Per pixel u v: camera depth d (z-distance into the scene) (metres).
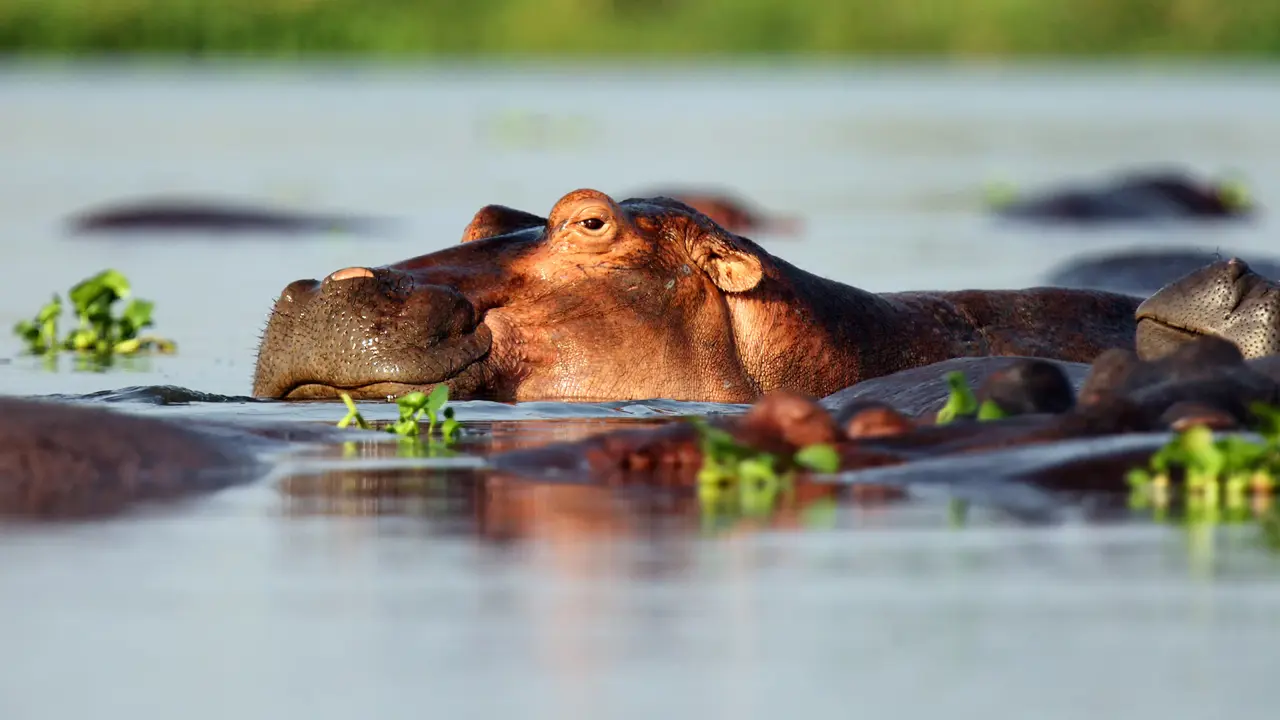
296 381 35.62
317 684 18.05
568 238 37.75
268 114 170.38
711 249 38.50
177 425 29.62
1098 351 41.88
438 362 35.41
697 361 37.91
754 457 27.67
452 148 139.00
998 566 22.25
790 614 20.23
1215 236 84.00
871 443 28.73
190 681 18.22
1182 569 22.09
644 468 28.48
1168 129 154.62
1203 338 29.45
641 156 131.00
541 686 17.94
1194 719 17.00
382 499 26.39
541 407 35.38
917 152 137.25
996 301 42.22
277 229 86.69
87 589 21.45
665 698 17.58
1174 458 26.25
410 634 19.61
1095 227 89.25
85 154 133.25
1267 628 19.70
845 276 65.12
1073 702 17.47
